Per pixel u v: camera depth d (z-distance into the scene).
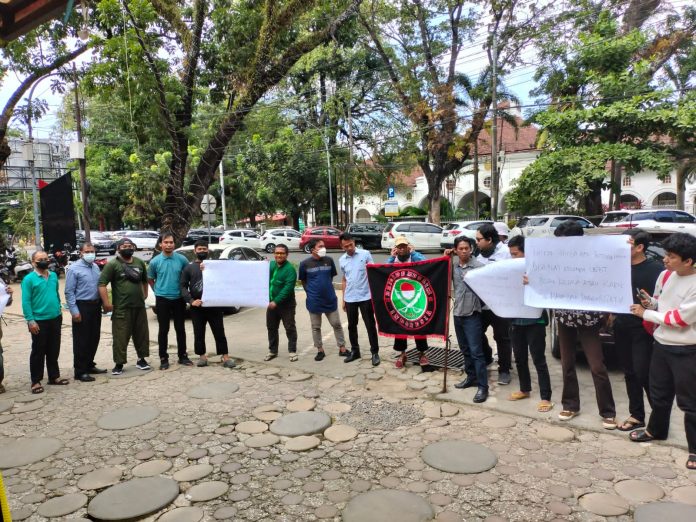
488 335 7.89
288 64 11.91
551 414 4.64
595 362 4.28
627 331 4.09
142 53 10.48
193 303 6.51
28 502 3.49
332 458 4.00
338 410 5.00
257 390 5.68
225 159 36.78
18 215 24.36
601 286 4.05
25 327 10.48
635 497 3.27
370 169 33.09
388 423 4.63
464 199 41.84
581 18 19.95
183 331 6.80
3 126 15.18
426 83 24.52
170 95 11.14
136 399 5.49
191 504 3.40
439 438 4.28
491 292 4.74
